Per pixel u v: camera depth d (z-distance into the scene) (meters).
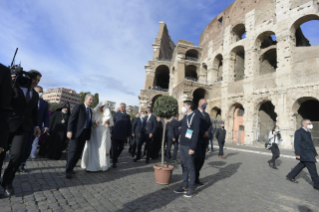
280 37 19.31
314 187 5.41
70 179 4.90
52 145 7.28
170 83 38.50
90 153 5.95
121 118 7.19
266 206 3.97
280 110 18.22
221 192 4.71
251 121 20.91
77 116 5.33
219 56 28.86
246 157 11.54
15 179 4.47
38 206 3.24
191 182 4.29
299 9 18.19
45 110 6.39
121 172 6.10
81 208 3.31
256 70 21.80
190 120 4.66
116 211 3.30
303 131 5.81
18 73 3.66
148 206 3.60
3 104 2.60
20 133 3.63
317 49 16.45
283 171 7.71
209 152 13.60
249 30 23.00
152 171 6.52
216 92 27.03
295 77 17.52
